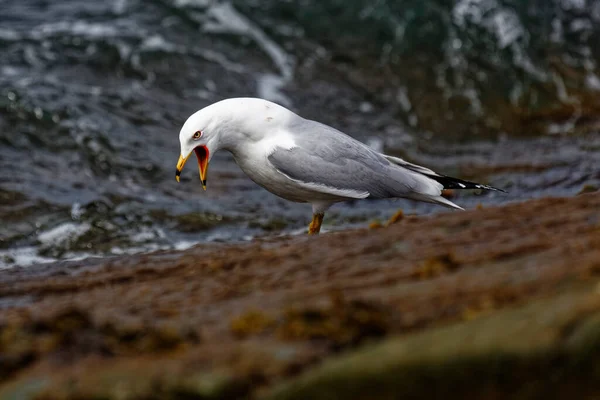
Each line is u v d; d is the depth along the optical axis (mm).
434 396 5176
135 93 18734
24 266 11367
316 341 5840
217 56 20516
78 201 14797
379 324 5848
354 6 22109
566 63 21891
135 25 20875
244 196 15688
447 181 12500
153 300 7945
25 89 17656
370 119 19656
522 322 5312
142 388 5496
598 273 6105
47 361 6121
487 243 7883
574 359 4992
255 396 5363
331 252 8516
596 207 8633
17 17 20812
